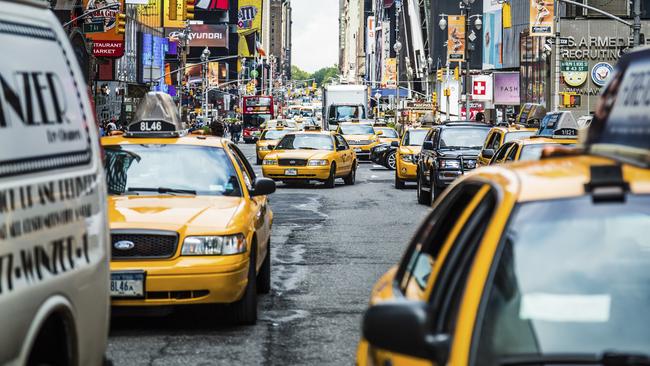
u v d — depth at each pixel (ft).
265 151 211.00
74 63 22.75
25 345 18.07
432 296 17.95
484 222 17.49
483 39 453.58
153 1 415.44
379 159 203.10
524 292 15.90
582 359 15.20
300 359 37.17
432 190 109.91
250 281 42.78
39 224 19.06
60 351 20.53
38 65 20.26
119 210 41.73
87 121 22.94
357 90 295.89
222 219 41.47
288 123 344.28
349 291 52.75
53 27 21.75
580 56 298.15
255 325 43.45
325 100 299.17
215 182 46.50
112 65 266.77
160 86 397.80
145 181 46.21
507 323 15.58
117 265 39.68
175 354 37.81
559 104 298.35
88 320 21.63
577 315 15.70
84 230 21.74
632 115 17.85
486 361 15.20
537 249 16.34
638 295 15.92
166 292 39.88
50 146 20.11
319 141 148.36
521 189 17.19
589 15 303.48
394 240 77.97
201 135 51.03
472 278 16.12
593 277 16.05
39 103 19.85
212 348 38.86
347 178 154.51
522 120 163.02
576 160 18.95
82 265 21.26
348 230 85.71
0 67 18.28
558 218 16.67
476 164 106.83
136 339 40.47
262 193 47.32
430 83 583.17
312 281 56.34
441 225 21.01
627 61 19.03
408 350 15.39
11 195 17.90
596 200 16.78
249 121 430.20
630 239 16.55
